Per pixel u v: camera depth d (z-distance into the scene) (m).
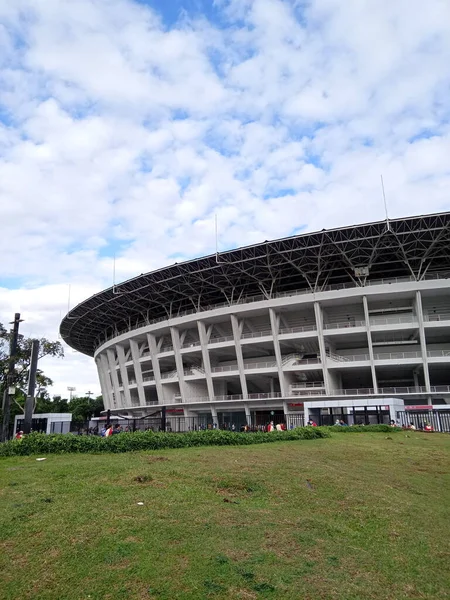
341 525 10.01
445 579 7.68
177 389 71.88
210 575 7.11
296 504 11.28
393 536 9.51
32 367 26.59
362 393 54.25
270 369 58.16
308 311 60.81
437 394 50.09
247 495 11.80
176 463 15.14
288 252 52.31
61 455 17.56
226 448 19.95
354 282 55.44
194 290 64.94
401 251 52.00
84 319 80.94
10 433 64.00
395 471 16.05
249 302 61.66
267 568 7.46
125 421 47.69
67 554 7.72
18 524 8.98
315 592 6.84
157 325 68.25
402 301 56.34
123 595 6.53
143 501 10.59
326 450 19.84
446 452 20.61
